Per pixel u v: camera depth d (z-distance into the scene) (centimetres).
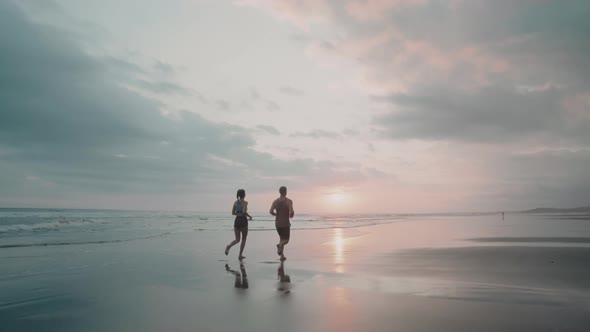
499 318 409
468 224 3225
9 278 669
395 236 1772
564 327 377
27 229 1880
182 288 588
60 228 1986
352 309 453
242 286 600
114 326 399
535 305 467
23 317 435
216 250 1142
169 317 430
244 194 998
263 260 922
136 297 529
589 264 816
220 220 3766
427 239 1565
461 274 704
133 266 811
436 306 464
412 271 742
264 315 433
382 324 392
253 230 2231
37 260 888
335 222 3988
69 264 831
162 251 1093
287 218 977
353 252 1091
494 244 1294
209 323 405
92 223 2577
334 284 614
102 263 851
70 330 388
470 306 462
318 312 442
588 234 1786
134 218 3800
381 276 686
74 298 524
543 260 877
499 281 629
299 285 607
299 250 1150
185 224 2769
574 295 523
